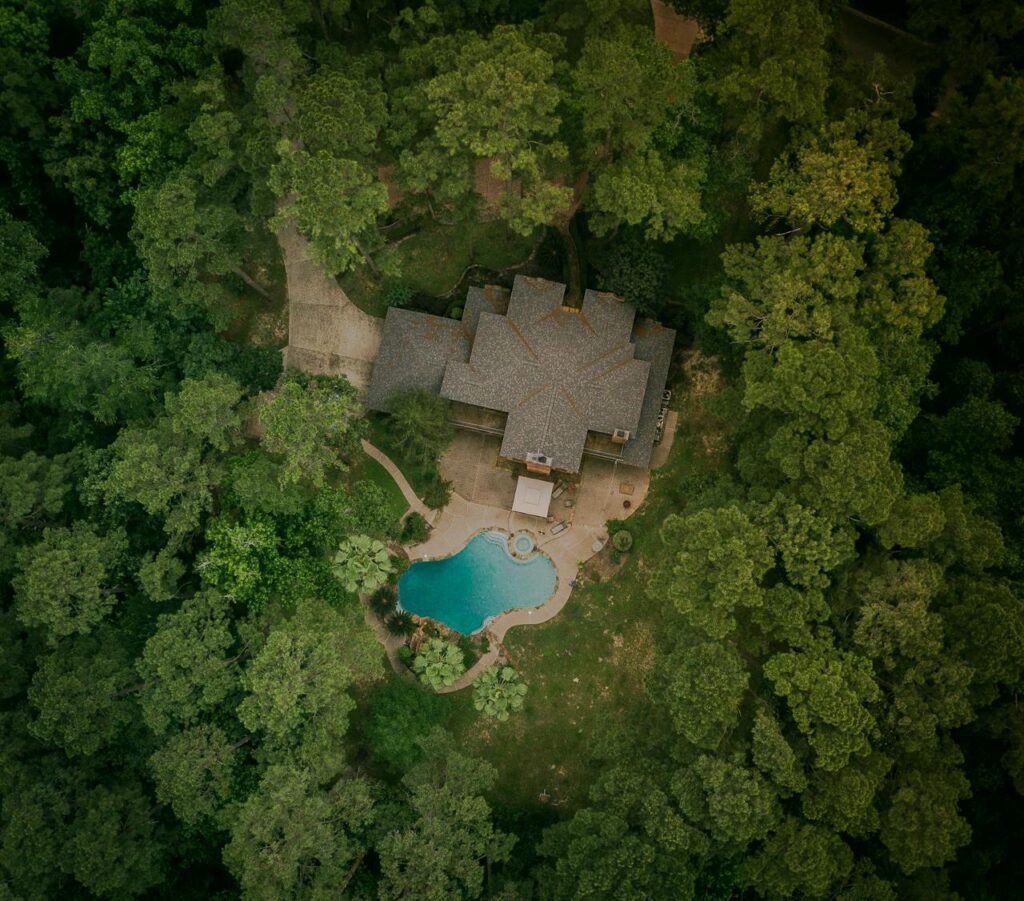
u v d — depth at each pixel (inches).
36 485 2482.8
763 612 2242.9
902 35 2869.1
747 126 2425.0
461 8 2694.4
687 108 2469.2
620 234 2815.0
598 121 2421.3
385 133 2573.8
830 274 2340.1
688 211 2439.7
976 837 2338.8
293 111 2780.5
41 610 2304.4
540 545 2795.3
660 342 2753.4
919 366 2393.0
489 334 2716.5
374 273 2903.5
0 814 2336.4
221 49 2723.9
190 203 2450.8
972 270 2474.2
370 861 2513.5
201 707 2336.4
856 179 2321.6
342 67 2605.8
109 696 2305.6
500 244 2893.7
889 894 2116.1
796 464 2244.1
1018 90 2330.2
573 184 2883.9
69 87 2751.0
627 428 2669.8
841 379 2212.1
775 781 2126.0
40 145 2800.2
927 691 2178.9
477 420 2819.9
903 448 2514.8
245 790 2364.7
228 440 2719.0
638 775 2215.8
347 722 2341.3
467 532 2817.4
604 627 2721.5
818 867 2060.8
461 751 2637.8
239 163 2559.1
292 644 2289.6
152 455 2397.9
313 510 2546.8
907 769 2176.4
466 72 2460.6
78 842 2209.6
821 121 2399.1
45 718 2244.1
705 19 2691.9
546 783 2620.6
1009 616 2143.2
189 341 2731.3
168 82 2662.4
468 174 2608.3
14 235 2711.6
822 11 2573.8
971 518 2265.0
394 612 2731.3
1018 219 2522.1
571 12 2581.2
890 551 2333.9
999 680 2194.9
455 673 2549.2
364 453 2849.4
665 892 2096.5
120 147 2723.9
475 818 2292.1
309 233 2770.7
